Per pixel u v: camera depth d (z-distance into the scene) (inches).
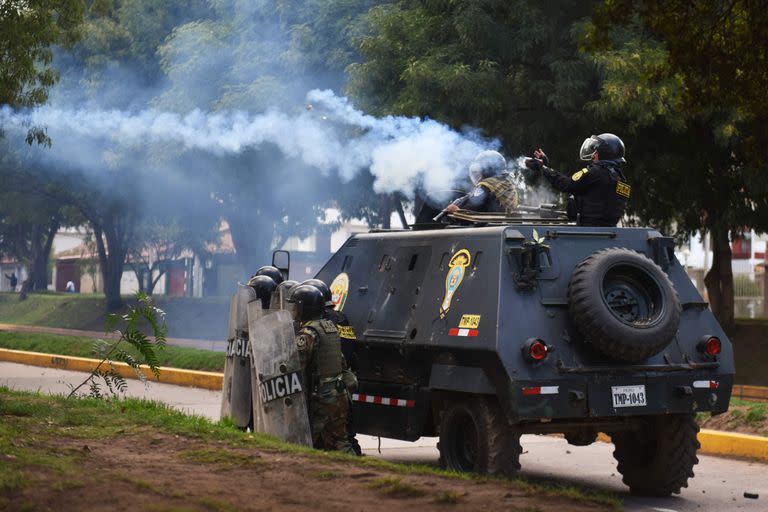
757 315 2709.2
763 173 1565.0
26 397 829.2
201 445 613.6
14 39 1444.4
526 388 642.8
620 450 737.0
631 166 1684.3
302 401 675.4
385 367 765.9
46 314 4274.1
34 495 445.7
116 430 658.8
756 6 747.4
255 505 466.9
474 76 1472.7
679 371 692.7
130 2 2311.8
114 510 435.8
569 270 687.1
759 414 967.6
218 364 1625.2
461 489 526.9
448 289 707.4
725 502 697.6
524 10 1489.9
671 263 727.7
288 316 682.8
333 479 532.7
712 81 789.9
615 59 1406.3
